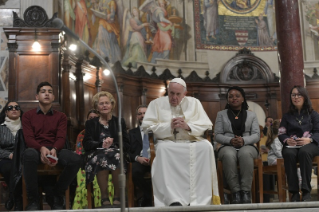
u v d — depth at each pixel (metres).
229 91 6.30
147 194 6.02
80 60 12.27
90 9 13.68
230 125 6.15
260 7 17.30
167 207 4.46
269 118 10.85
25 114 5.62
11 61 9.75
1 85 10.69
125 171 5.52
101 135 5.76
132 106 14.60
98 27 13.93
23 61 9.80
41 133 5.58
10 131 6.02
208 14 16.91
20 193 5.58
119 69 14.19
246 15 17.23
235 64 16.55
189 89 15.97
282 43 9.09
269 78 16.47
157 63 15.76
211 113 16.08
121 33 14.82
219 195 5.88
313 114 5.99
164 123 5.69
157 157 5.38
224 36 16.97
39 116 5.66
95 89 13.31
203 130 5.71
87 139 5.71
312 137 5.69
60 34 9.98
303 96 6.03
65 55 11.38
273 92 16.36
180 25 16.48
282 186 5.84
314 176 9.61
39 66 9.81
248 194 5.56
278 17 9.22
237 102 6.21
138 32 15.38
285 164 5.65
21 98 9.69
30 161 5.09
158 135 5.69
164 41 16.02
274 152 7.27
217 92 16.28
